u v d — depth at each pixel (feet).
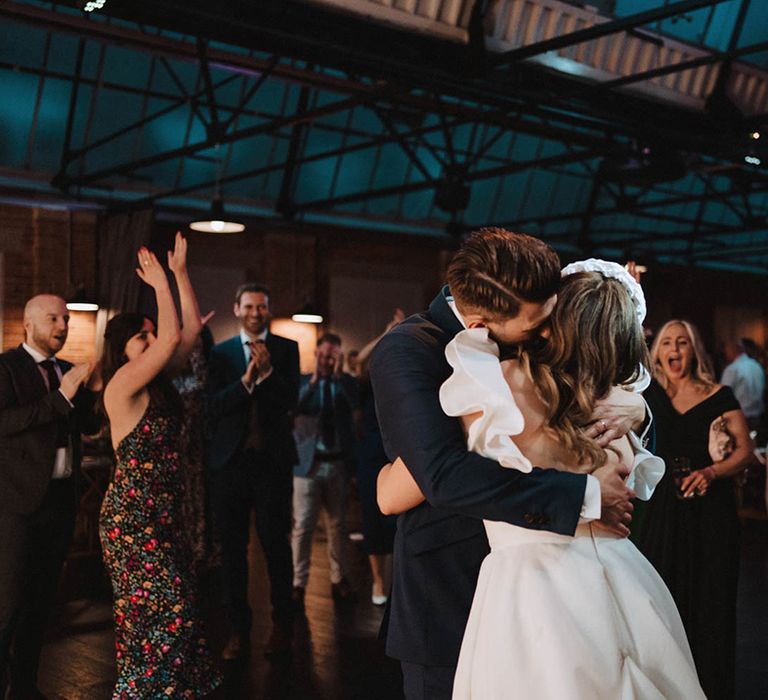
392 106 43.86
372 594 18.80
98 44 36.55
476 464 5.30
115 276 36.45
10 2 26.07
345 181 45.55
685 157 37.09
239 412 14.99
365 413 17.67
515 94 21.83
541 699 5.21
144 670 10.91
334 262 45.57
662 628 5.49
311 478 18.16
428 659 6.08
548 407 5.57
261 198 43.60
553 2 23.07
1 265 36.37
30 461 12.41
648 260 54.44
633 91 25.91
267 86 40.98
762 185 46.16
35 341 13.28
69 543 13.07
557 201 53.26
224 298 42.09
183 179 41.09
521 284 5.37
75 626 16.93
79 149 37.93
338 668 14.21
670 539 11.52
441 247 49.19
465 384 5.39
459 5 19.94
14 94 36.04
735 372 34.68
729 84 28.02
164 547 11.08
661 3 25.41
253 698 12.94
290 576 15.10
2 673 12.50
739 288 65.57
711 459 11.68
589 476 5.31
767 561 22.33
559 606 5.34
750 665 14.34
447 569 6.13
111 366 11.78
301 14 17.79
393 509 6.14
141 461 11.02
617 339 5.62
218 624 17.20
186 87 39.27
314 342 44.70
